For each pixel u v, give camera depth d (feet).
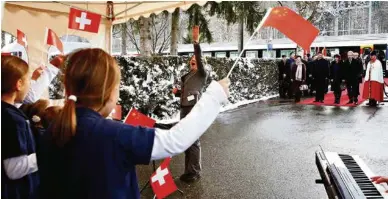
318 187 16.08
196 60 15.93
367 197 6.52
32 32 21.58
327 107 44.45
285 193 15.34
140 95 30.22
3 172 6.13
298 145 24.18
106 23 25.21
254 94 53.98
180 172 18.25
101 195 4.22
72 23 14.75
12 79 6.82
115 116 12.15
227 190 15.66
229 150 22.82
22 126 6.37
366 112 39.58
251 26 50.21
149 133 4.34
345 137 26.58
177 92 17.51
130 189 4.45
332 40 97.19
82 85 4.50
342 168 8.04
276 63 62.49
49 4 21.94
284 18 5.79
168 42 86.53
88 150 4.30
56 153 4.45
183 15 76.23
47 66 10.74
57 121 4.42
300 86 50.49
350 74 46.44
